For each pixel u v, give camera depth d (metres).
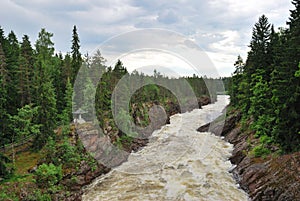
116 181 19.92
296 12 20.97
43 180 17.67
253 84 30.73
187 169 21.11
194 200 16.52
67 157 20.44
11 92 26.56
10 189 16.14
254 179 17.73
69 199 17.53
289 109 17.80
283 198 14.41
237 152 24.03
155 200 16.80
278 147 20.33
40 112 22.92
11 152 22.34
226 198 16.72
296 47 18.27
